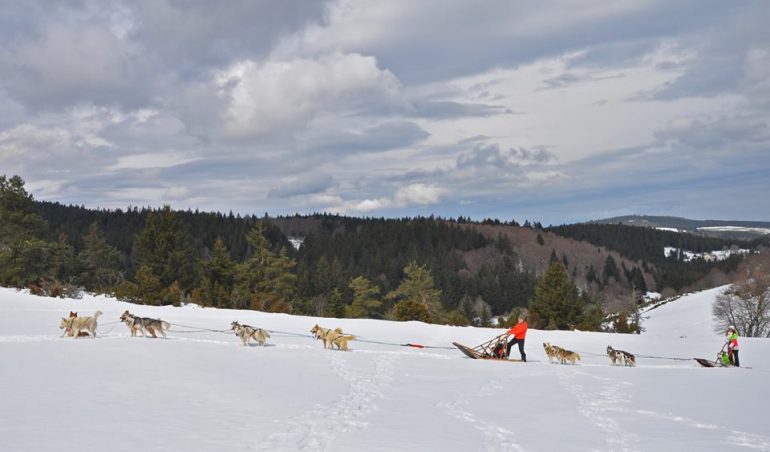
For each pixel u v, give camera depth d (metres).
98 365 16.09
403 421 11.12
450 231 184.25
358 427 10.45
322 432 9.93
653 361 26.00
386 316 73.81
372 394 14.09
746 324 69.75
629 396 15.15
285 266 79.81
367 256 147.38
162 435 9.20
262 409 11.67
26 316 33.25
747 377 19.25
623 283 169.38
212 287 66.12
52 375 14.30
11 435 8.76
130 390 12.87
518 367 20.78
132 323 24.08
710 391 16.14
